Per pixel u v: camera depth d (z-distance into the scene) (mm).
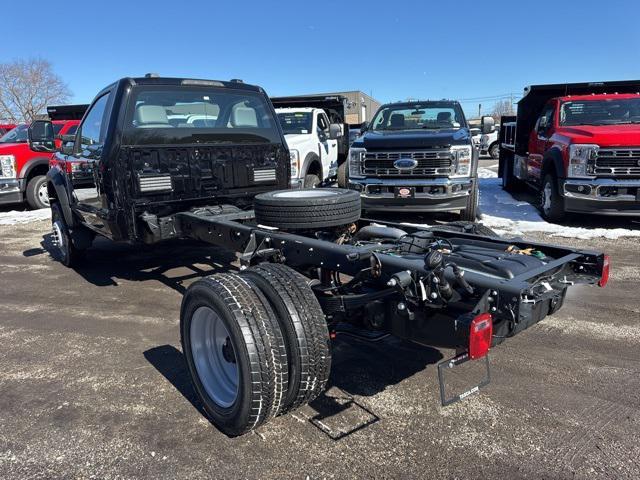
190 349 3035
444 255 3078
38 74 46469
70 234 6125
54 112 15773
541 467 2502
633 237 7227
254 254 3422
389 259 2758
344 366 3594
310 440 2764
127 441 2799
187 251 7141
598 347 3834
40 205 11492
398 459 2586
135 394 3311
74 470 2564
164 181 4809
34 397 3297
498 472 2473
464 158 7949
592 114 8961
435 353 3777
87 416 3059
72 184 5691
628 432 2771
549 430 2803
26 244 8070
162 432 2879
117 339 4223
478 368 3537
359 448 2684
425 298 2559
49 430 2920
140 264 6547
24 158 11117
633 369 3484
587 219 8742
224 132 5379
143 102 4770
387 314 2873
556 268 2998
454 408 3037
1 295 5465
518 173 11336
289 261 3391
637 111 8836
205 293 2779
